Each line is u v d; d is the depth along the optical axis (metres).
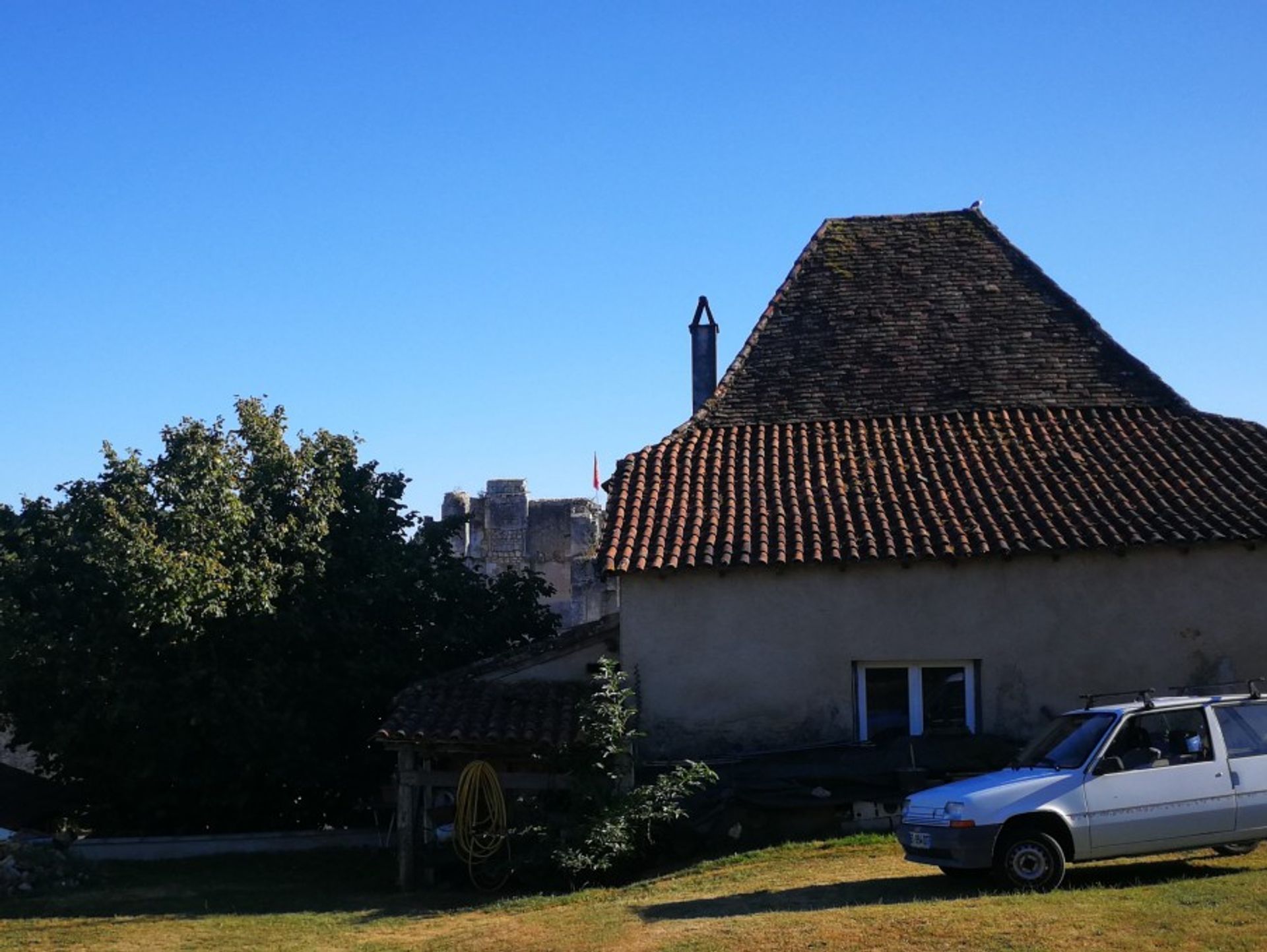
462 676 19.08
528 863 16.48
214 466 21.12
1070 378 21.22
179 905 16.73
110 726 20.56
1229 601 17.28
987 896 12.12
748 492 19.17
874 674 17.97
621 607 18.02
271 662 21.02
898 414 21.03
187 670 20.52
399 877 17.78
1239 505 17.61
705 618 17.89
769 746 17.56
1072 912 11.10
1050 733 13.58
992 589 17.61
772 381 21.92
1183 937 10.21
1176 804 12.50
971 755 16.84
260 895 17.50
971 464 19.39
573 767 16.78
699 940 11.59
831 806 16.78
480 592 23.19
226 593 20.08
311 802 22.53
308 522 21.55
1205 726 12.80
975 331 22.23
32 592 21.30
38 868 18.33
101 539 20.02
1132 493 18.17
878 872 14.37
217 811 21.69
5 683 20.45
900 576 17.72
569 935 12.68
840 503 18.67
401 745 17.55
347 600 21.59
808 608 17.78
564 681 18.95
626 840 16.20
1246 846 13.77
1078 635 17.42
